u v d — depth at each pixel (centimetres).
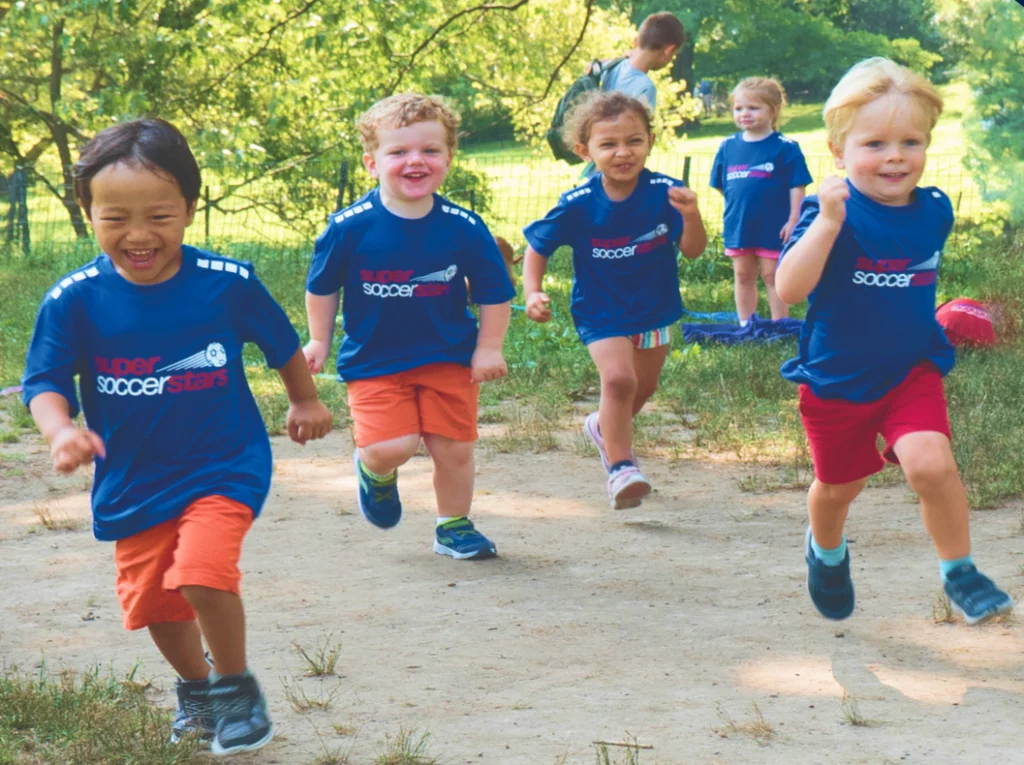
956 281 1841
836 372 531
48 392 431
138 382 439
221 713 440
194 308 442
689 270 2038
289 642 584
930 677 522
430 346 687
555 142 1275
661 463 924
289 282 1886
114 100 2308
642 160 759
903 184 513
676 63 6400
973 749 450
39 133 3000
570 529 769
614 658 554
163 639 461
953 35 2273
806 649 558
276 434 1045
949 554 510
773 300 1444
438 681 532
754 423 1025
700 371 1191
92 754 455
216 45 2373
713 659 550
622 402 758
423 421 700
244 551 735
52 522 794
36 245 2473
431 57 2456
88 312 438
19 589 671
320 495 862
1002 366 1154
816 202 525
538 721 487
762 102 1398
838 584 570
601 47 3045
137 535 444
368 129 670
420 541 750
